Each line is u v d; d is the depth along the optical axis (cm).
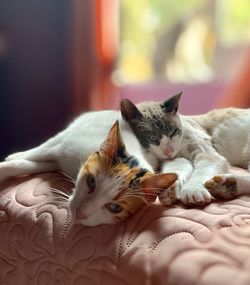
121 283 77
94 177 90
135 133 126
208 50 301
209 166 114
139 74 304
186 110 299
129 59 302
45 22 270
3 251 97
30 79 274
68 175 109
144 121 129
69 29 271
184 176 106
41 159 113
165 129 129
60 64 276
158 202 91
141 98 298
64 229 90
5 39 266
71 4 268
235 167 129
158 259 76
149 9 300
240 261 72
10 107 273
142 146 123
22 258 94
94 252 83
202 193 91
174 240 78
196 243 77
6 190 106
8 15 266
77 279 84
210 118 142
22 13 267
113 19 276
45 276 90
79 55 272
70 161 108
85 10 268
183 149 129
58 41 273
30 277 93
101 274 80
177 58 303
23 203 99
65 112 279
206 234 79
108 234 85
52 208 95
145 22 301
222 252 74
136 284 75
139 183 88
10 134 275
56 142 114
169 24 301
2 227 98
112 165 91
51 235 90
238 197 94
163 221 84
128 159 95
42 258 90
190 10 300
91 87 275
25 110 276
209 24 301
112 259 80
